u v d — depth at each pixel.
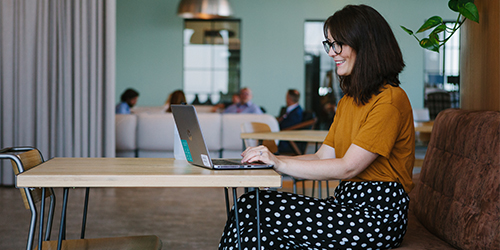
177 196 4.08
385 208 1.41
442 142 1.85
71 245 1.45
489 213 1.37
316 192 3.80
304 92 11.32
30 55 4.16
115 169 1.25
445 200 1.66
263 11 11.17
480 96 1.83
